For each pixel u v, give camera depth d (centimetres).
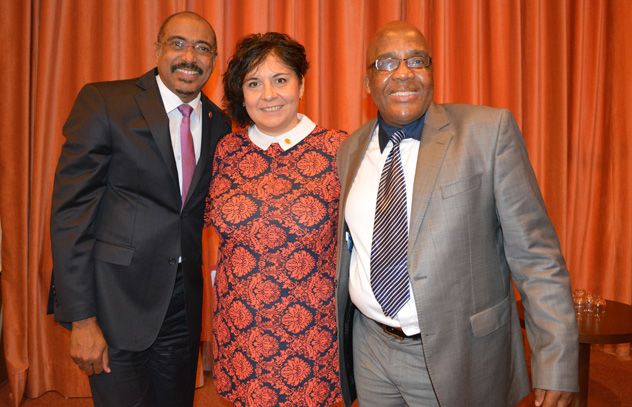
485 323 133
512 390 147
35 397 291
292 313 154
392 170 140
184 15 175
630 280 349
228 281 160
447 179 130
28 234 290
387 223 138
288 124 164
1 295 291
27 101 283
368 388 155
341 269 153
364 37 321
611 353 349
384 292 138
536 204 130
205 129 183
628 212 347
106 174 169
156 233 168
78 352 166
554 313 125
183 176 176
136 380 178
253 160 164
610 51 348
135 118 167
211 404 286
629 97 341
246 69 158
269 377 155
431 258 129
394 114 139
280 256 155
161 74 175
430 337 129
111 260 165
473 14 322
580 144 353
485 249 134
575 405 240
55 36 286
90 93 169
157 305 170
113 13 290
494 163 130
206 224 190
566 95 341
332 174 161
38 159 283
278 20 313
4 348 284
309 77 313
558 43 336
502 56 329
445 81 326
